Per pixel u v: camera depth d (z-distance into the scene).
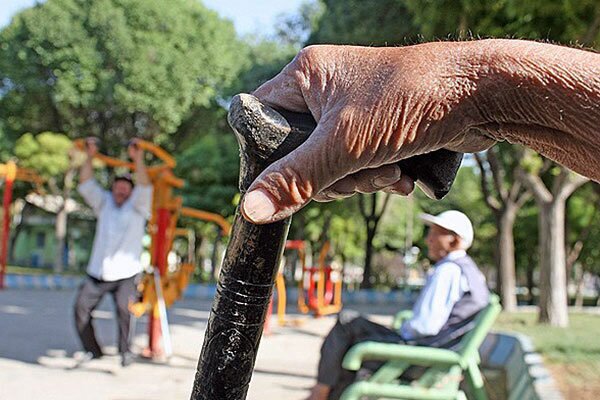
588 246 30.89
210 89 29.59
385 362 4.61
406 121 0.83
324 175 0.85
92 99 27.55
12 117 29.88
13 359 7.93
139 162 7.44
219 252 35.50
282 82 0.94
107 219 7.37
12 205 36.97
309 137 0.87
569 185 13.31
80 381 6.81
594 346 8.26
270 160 0.90
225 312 0.93
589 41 7.18
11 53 28.05
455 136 0.84
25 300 16.50
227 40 30.27
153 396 6.23
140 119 29.94
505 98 0.82
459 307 4.59
